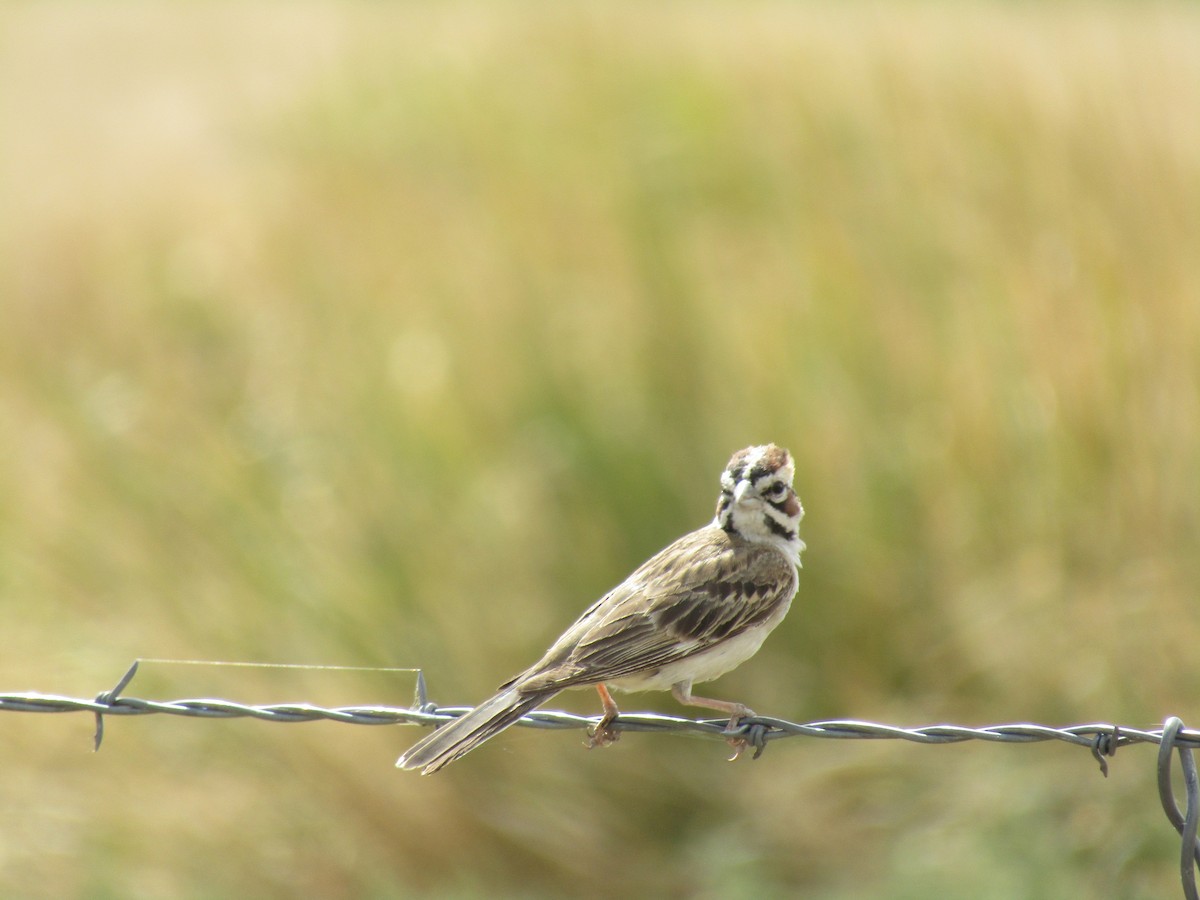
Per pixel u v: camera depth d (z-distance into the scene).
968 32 14.46
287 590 12.38
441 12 19.20
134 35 33.19
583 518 12.65
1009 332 12.61
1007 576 12.05
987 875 10.79
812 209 13.70
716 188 14.89
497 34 17.75
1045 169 12.95
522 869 11.58
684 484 12.62
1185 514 11.65
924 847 11.18
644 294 13.37
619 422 12.91
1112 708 11.37
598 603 7.96
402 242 14.99
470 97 16.81
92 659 12.11
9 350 15.66
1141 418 11.80
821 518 12.41
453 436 13.09
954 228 13.22
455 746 6.79
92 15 35.69
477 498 12.78
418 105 17.12
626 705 12.12
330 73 19.02
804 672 12.23
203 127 22.83
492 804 11.60
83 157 23.03
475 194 15.31
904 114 13.82
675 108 15.30
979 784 11.42
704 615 7.82
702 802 11.88
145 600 12.48
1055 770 11.35
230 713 7.40
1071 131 13.03
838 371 12.88
